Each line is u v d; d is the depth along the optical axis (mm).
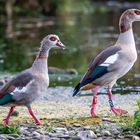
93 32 37562
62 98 17281
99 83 13945
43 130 12344
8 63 25297
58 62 25375
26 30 38969
